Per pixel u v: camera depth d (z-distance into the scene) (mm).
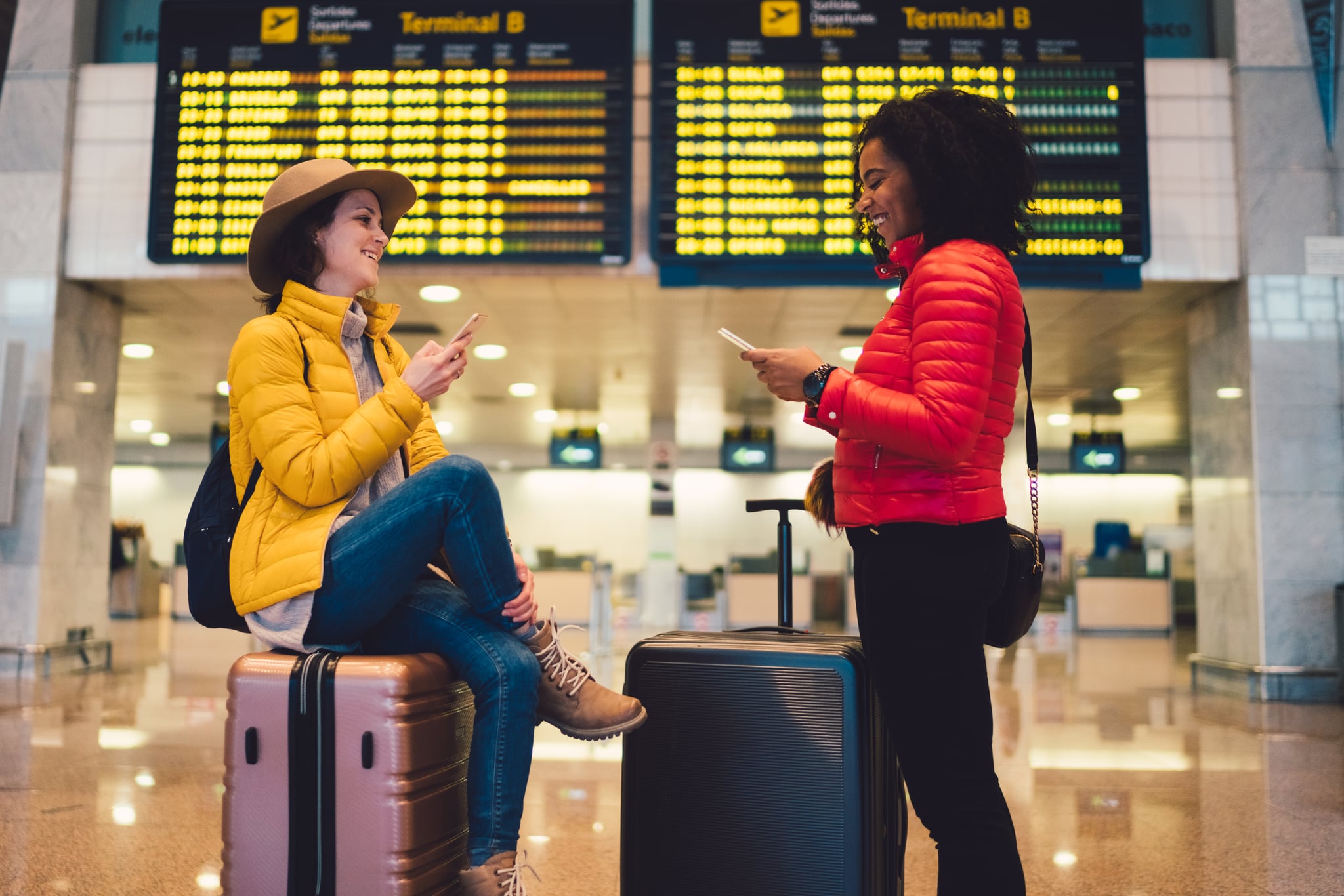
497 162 5508
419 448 1941
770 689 1695
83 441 6406
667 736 1743
